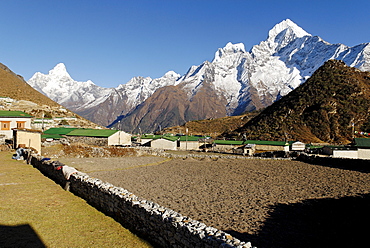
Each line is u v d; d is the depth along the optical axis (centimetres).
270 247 1302
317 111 10862
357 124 9894
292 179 3192
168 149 8988
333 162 4606
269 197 2284
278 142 8719
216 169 4062
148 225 1155
